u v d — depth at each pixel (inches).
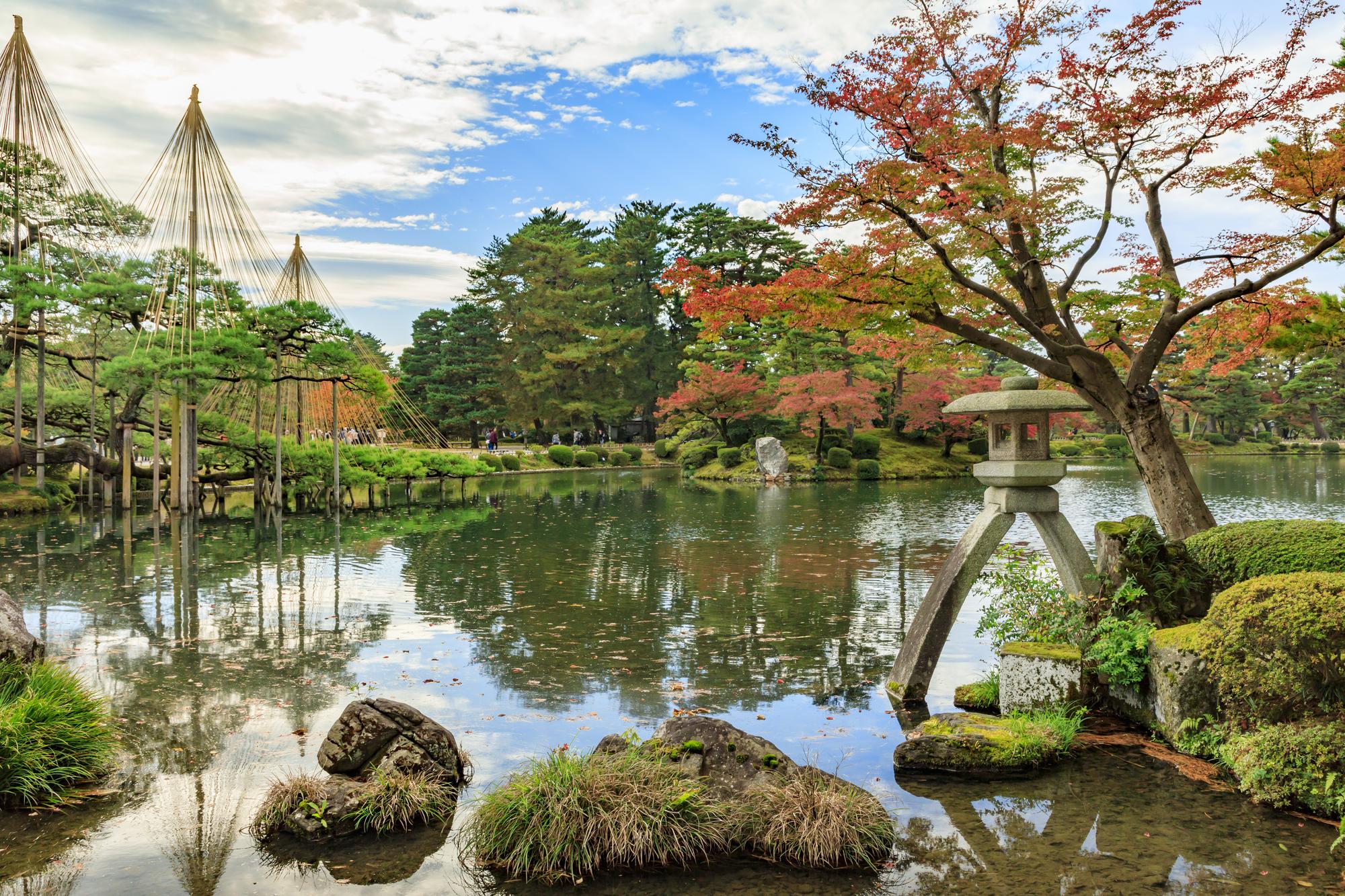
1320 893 158.6
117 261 1112.8
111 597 476.7
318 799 193.0
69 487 1208.2
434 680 313.4
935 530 783.1
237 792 212.2
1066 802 202.5
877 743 244.2
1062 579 291.4
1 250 1055.6
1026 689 262.4
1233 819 191.6
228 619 420.5
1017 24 377.4
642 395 2464.3
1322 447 2306.8
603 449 2224.4
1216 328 466.3
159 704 282.2
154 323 1029.2
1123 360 469.7
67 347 1251.2
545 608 448.8
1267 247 388.2
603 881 170.2
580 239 2522.1
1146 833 185.5
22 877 170.1
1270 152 357.1
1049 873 168.4
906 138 340.5
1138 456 387.9
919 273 326.0
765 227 1909.4
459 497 1244.5
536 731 255.3
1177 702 233.8
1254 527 276.4
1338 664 196.5
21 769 205.8
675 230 2066.9
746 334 1887.3
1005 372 2476.6
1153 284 337.7
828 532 773.9
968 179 318.3
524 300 2310.5
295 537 762.8
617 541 722.8
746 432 1904.5
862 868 173.3
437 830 193.5
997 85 399.5
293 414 1427.2
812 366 1779.0
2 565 593.0
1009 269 367.9
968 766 221.1
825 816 180.7
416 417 1849.2
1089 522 816.9
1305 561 251.6
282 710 275.7
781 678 316.2
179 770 226.4
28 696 229.9
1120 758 229.8
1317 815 193.0
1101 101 371.2
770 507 1026.1
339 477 1055.0
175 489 1003.9
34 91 1028.5
